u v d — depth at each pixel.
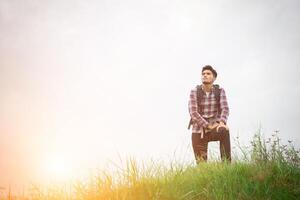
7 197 4.98
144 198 4.95
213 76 6.91
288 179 5.52
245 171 5.72
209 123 6.79
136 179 5.29
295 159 5.97
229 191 5.17
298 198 5.02
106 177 5.25
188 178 5.57
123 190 5.18
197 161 6.46
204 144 6.80
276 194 5.11
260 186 5.29
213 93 6.84
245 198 5.03
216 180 5.36
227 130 6.55
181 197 4.94
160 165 5.57
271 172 5.59
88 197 5.15
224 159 6.36
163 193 5.00
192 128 6.87
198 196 5.13
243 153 6.16
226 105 6.77
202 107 6.86
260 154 6.03
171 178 5.45
